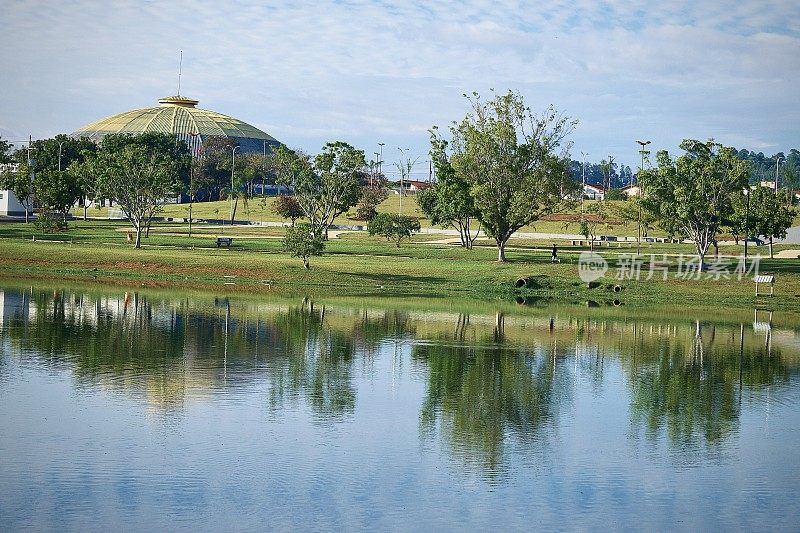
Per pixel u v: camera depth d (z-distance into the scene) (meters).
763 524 31.19
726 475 35.94
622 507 32.44
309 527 29.98
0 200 194.12
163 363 53.19
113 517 30.36
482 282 98.19
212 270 103.44
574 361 57.56
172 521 30.17
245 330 66.00
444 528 30.25
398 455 37.31
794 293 92.88
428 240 148.38
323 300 85.75
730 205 107.88
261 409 43.56
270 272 102.19
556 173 112.19
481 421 42.66
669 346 63.72
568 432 41.25
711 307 86.25
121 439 38.16
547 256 116.31
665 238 153.38
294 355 57.06
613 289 93.81
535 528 30.45
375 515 31.09
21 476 33.66
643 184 107.19
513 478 35.03
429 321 73.25
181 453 36.62
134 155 128.88
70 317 69.44
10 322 66.25
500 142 111.56
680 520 31.41
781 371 55.47
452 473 35.38
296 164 139.75
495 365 55.69
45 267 104.38
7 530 29.22
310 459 36.41
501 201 109.56
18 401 43.66
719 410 45.75
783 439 40.88
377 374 52.28
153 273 102.94
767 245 144.88
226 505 31.55
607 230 169.75
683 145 103.12
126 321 68.31
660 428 42.28
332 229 176.25
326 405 44.69
